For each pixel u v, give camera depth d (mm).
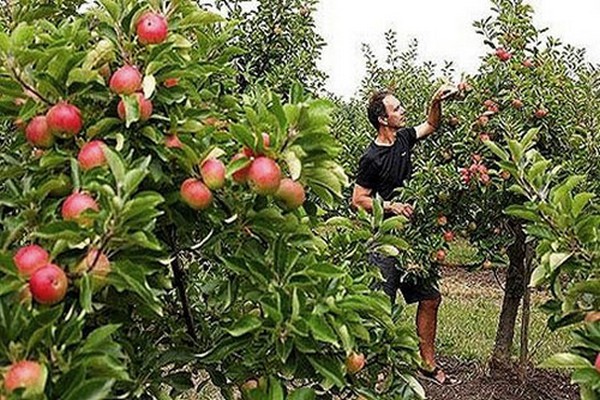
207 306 2576
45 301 1705
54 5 2643
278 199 2119
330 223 2756
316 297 2184
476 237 6340
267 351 2170
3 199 2002
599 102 6496
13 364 1611
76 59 1983
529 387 6430
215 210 2119
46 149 2033
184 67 2146
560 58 6801
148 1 2318
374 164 6027
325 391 2498
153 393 2223
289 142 2068
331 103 2100
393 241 2910
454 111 6648
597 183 5809
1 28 2086
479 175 6031
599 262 2387
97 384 1598
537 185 2648
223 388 2379
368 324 2586
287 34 7145
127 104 1966
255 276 2113
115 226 1752
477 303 10414
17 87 1992
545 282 2510
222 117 2449
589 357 2291
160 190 2131
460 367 6992
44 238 1816
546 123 6223
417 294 6402
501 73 6492
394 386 2740
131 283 1784
